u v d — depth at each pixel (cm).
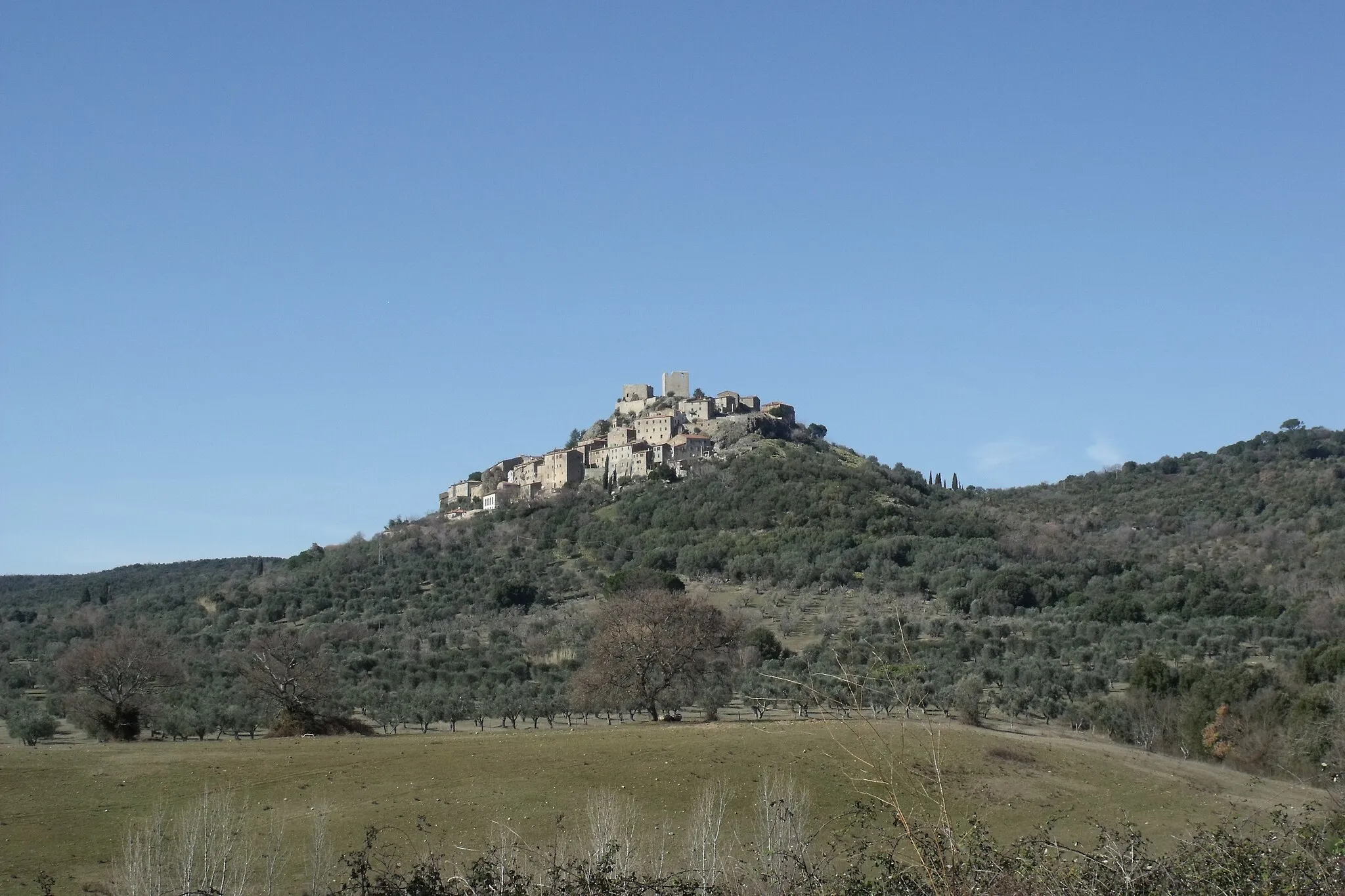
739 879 1836
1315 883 1447
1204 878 1473
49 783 4509
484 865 1873
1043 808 4216
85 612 15162
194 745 5441
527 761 4972
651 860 2709
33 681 9875
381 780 4688
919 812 1451
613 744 5322
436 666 10300
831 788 4306
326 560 18412
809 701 5678
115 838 3856
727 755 4950
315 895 2778
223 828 3188
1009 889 1435
